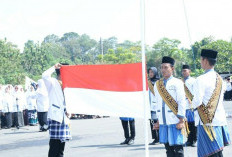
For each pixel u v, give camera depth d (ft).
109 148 36.96
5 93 66.03
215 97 20.22
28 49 298.35
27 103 69.10
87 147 38.52
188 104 35.19
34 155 35.55
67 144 41.52
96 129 56.95
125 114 21.68
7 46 223.30
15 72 222.48
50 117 24.75
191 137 35.60
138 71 21.59
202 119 20.26
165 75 23.62
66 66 22.59
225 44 265.34
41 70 297.94
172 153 23.68
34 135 52.75
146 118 19.52
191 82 34.47
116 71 21.93
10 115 66.08
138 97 21.54
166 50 379.55
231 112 75.77
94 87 22.09
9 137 51.60
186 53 334.03
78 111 22.24
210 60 20.56
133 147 36.83
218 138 20.18
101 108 22.07
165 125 23.47
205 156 20.34
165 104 23.40
